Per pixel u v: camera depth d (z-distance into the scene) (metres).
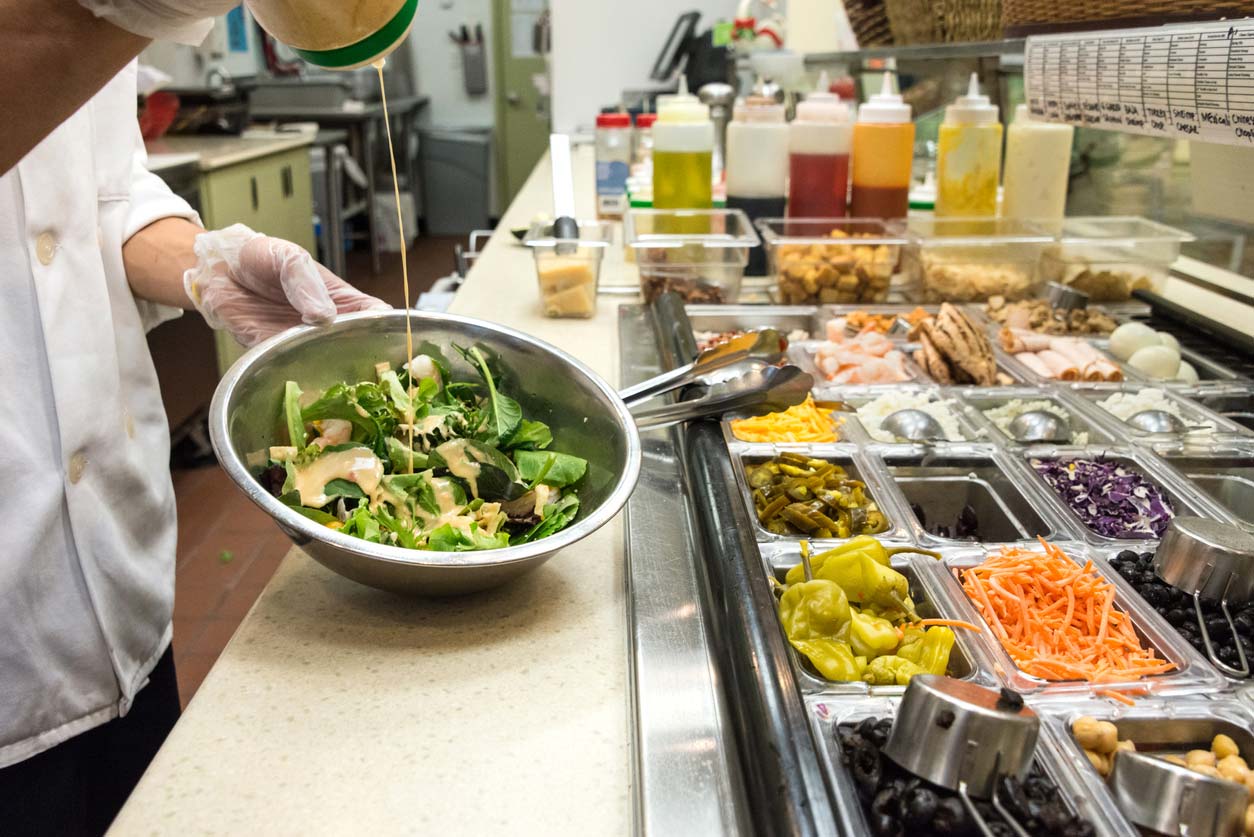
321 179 6.14
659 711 0.76
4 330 1.04
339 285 1.14
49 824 1.14
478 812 0.66
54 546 1.10
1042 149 2.11
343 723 0.75
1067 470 1.25
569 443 1.09
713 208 2.43
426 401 1.06
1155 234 1.89
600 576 0.99
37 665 1.09
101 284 1.13
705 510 0.98
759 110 2.32
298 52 0.79
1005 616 0.93
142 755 1.29
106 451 1.14
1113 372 1.54
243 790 0.68
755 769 0.64
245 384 0.93
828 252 1.97
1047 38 1.61
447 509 0.96
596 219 2.86
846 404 1.48
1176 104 1.25
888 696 0.78
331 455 0.96
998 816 0.63
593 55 5.13
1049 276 1.99
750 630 0.76
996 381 1.56
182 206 1.30
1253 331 1.64
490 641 0.87
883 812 0.64
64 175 1.06
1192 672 0.83
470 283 2.17
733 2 5.08
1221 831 0.67
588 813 0.67
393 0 0.75
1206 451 1.29
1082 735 0.74
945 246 1.96
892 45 3.03
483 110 8.20
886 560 0.97
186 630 2.59
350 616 0.90
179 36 0.74
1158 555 0.97
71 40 0.69
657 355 1.60
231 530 3.14
